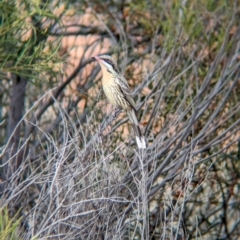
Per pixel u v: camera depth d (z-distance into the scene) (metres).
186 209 17.19
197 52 16.12
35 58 13.95
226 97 14.97
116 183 11.43
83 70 18.23
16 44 13.88
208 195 17.33
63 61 14.33
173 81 14.80
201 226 17.36
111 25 18.48
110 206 11.66
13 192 10.97
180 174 13.85
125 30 18.16
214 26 15.97
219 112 15.66
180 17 15.88
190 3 15.95
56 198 10.84
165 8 16.28
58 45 14.15
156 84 14.20
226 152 16.94
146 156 12.46
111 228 11.39
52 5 17.64
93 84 17.88
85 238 11.26
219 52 15.19
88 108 15.71
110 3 18.33
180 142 14.18
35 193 13.99
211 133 15.46
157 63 14.80
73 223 10.91
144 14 17.69
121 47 17.97
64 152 11.09
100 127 11.91
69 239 10.83
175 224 14.12
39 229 10.78
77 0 18.31
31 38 14.55
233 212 17.58
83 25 18.53
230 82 16.28
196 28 15.56
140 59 17.64
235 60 15.81
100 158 11.50
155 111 13.96
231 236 17.53
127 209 11.85
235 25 16.25
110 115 13.01
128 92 12.87
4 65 13.57
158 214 14.06
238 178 17.45
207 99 14.87
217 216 17.52
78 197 11.23
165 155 15.11
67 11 18.19
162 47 16.44
